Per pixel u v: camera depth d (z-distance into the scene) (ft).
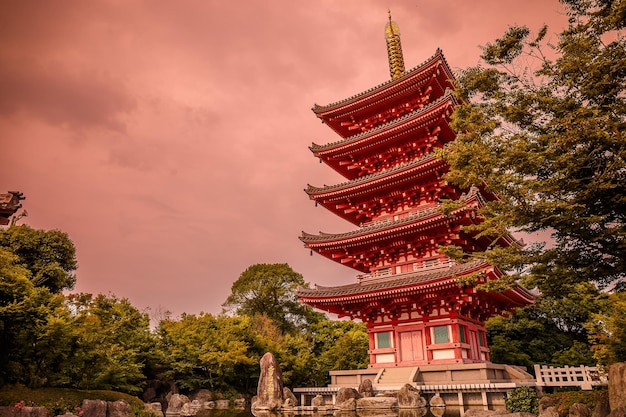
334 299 94.12
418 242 94.12
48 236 118.21
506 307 104.22
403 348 90.02
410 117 97.66
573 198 44.52
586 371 74.18
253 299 212.23
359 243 98.32
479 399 74.64
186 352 134.51
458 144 49.21
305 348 165.89
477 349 92.94
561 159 42.60
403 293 86.53
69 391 73.15
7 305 68.90
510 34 45.78
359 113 115.75
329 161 115.03
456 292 83.76
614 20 40.93
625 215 45.52
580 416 48.83
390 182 98.27
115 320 109.09
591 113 42.32
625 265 45.11
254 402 98.63
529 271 49.83
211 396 130.82
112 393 79.71
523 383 72.49
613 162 41.32
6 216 65.98
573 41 43.45
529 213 45.06
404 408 72.79
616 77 42.73
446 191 96.12
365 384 80.43
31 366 73.26
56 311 76.59
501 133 46.39
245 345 140.87
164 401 121.90
